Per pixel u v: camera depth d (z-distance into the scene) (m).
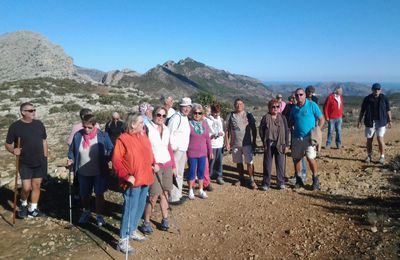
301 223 6.39
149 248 5.71
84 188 6.32
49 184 8.62
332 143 13.27
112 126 10.04
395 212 6.38
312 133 7.89
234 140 8.60
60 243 5.72
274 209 7.14
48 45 83.56
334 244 5.52
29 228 6.22
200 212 7.16
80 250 5.54
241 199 7.80
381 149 9.76
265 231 6.20
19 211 6.65
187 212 7.16
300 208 7.09
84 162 6.20
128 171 5.32
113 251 5.55
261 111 39.75
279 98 10.54
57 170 9.75
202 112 7.74
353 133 15.77
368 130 9.86
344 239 5.62
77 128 6.58
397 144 12.56
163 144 6.25
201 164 7.83
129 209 5.45
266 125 8.20
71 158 6.38
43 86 44.53
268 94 184.12
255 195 8.01
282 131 8.17
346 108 38.44
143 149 5.43
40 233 6.04
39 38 86.00
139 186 5.45
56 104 34.12
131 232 5.75
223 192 8.29
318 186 8.12
